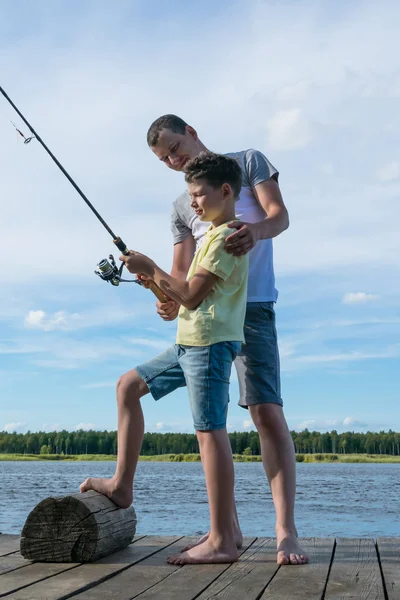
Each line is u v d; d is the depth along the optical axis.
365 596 1.98
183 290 2.62
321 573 2.31
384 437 89.50
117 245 2.79
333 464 89.19
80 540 2.53
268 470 2.77
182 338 2.64
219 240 2.62
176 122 3.07
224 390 2.59
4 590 2.05
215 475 2.53
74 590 2.05
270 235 2.78
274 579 2.22
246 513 13.03
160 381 2.75
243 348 2.86
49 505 2.57
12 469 52.50
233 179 2.74
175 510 13.40
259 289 2.89
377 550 2.77
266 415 2.80
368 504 17.05
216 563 2.49
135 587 2.12
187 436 88.69
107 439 83.38
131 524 2.87
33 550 2.56
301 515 13.38
